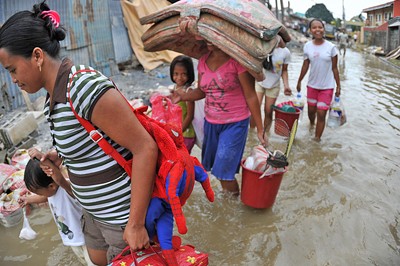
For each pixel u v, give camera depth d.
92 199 2.10
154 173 1.93
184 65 4.07
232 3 3.29
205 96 3.95
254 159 3.66
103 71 9.96
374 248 3.30
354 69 13.81
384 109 7.52
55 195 2.67
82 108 1.75
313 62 5.61
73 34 8.60
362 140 5.79
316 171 4.76
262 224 3.66
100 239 2.50
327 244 3.36
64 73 1.80
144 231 1.98
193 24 3.32
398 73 12.87
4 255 3.25
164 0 12.74
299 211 3.87
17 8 6.84
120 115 1.75
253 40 3.14
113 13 10.27
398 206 3.96
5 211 3.55
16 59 1.73
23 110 6.56
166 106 2.38
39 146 5.00
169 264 2.06
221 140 3.70
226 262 3.16
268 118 6.19
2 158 4.71
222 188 4.14
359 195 4.17
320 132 5.72
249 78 3.48
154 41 3.78
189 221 3.70
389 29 19.38
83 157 1.96
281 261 3.16
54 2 7.92
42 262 3.15
